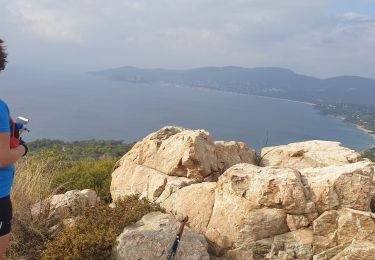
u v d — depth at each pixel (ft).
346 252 19.56
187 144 27.48
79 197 27.25
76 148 110.73
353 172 21.43
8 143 12.34
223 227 21.93
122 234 20.07
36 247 21.71
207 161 27.78
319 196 21.12
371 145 395.14
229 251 21.08
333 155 30.68
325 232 20.49
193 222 23.24
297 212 20.98
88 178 35.32
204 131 29.32
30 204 24.68
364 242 19.67
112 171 36.01
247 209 21.40
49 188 30.63
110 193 33.60
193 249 19.75
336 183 21.22
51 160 35.73
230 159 30.81
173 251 18.63
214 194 23.58
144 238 19.60
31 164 30.60
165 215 21.89
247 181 22.38
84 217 22.47
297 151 32.22
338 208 20.88
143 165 30.04
